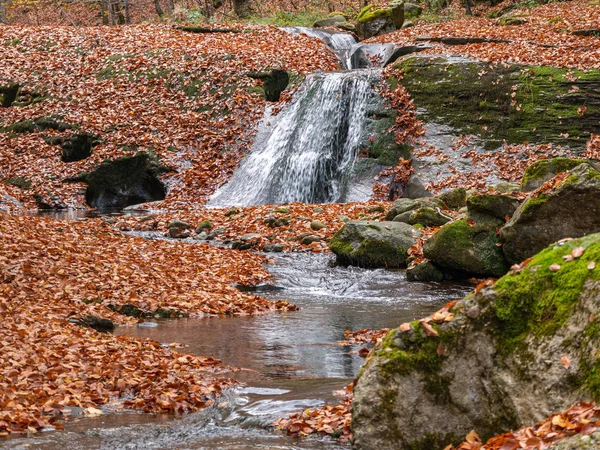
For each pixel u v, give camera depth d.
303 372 7.24
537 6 32.56
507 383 4.20
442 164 21.27
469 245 12.12
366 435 4.29
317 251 14.87
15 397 6.04
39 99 27.14
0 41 30.28
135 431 5.52
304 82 25.09
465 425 4.29
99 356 7.37
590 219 11.13
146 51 28.17
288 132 24.00
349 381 6.70
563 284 4.14
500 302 4.32
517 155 20.88
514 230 11.66
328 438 5.16
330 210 18.39
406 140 22.16
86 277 11.09
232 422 5.71
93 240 13.92
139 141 24.72
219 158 24.14
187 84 26.34
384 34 30.91
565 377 3.96
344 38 30.31
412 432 4.30
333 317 10.15
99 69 27.92
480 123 21.89
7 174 24.45
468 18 33.72
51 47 29.48
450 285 12.08
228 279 12.48
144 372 7.07
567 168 13.44
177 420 5.83
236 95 25.45
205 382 6.84
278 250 15.24
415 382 4.36
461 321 4.39
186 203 22.39
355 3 39.31
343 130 23.42
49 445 5.18
